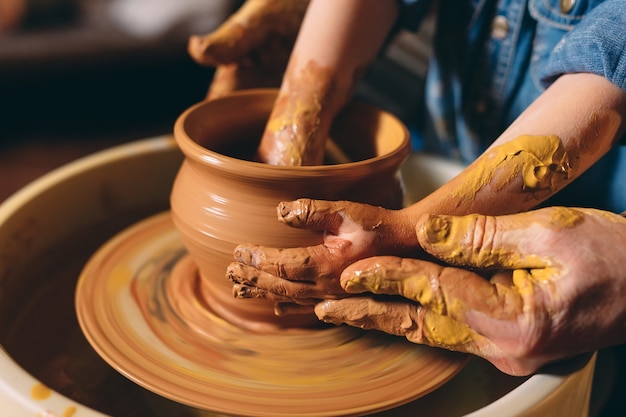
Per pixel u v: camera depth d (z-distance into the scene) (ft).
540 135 2.67
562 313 2.35
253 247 2.55
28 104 10.19
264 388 2.81
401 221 2.58
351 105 3.58
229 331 3.13
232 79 4.18
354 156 3.62
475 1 3.94
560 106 2.73
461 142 4.31
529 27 3.76
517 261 2.45
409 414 3.00
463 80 4.14
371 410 2.70
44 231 3.78
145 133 10.40
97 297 3.33
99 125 10.46
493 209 2.67
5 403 2.46
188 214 3.00
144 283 3.49
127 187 4.26
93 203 4.11
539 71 3.38
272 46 4.23
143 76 10.57
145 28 10.26
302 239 2.81
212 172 2.85
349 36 3.33
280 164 3.07
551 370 2.62
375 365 2.99
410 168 4.34
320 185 2.74
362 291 2.49
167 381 2.80
